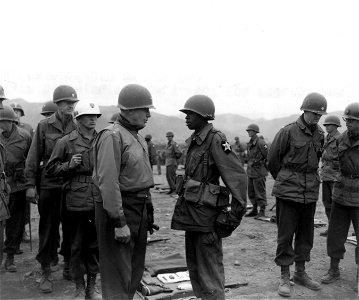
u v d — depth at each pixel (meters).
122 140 3.14
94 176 3.18
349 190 4.79
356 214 4.81
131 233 3.20
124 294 3.12
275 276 5.07
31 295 4.39
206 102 3.54
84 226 4.08
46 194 4.50
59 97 4.49
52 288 4.56
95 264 4.11
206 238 3.51
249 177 8.76
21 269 5.25
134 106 3.20
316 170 4.61
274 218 8.31
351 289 4.69
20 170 5.23
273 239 6.94
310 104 4.42
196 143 3.61
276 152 4.62
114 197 2.97
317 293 4.55
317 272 5.30
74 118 4.53
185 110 3.55
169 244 6.56
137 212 3.22
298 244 4.73
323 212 9.48
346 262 5.70
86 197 4.00
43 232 4.54
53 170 4.16
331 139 7.05
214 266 3.53
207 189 3.49
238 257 5.89
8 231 5.18
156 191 13.41
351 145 4.82
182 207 3.60
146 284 4.46
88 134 4.20
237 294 4.46
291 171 4.53
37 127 4.61
